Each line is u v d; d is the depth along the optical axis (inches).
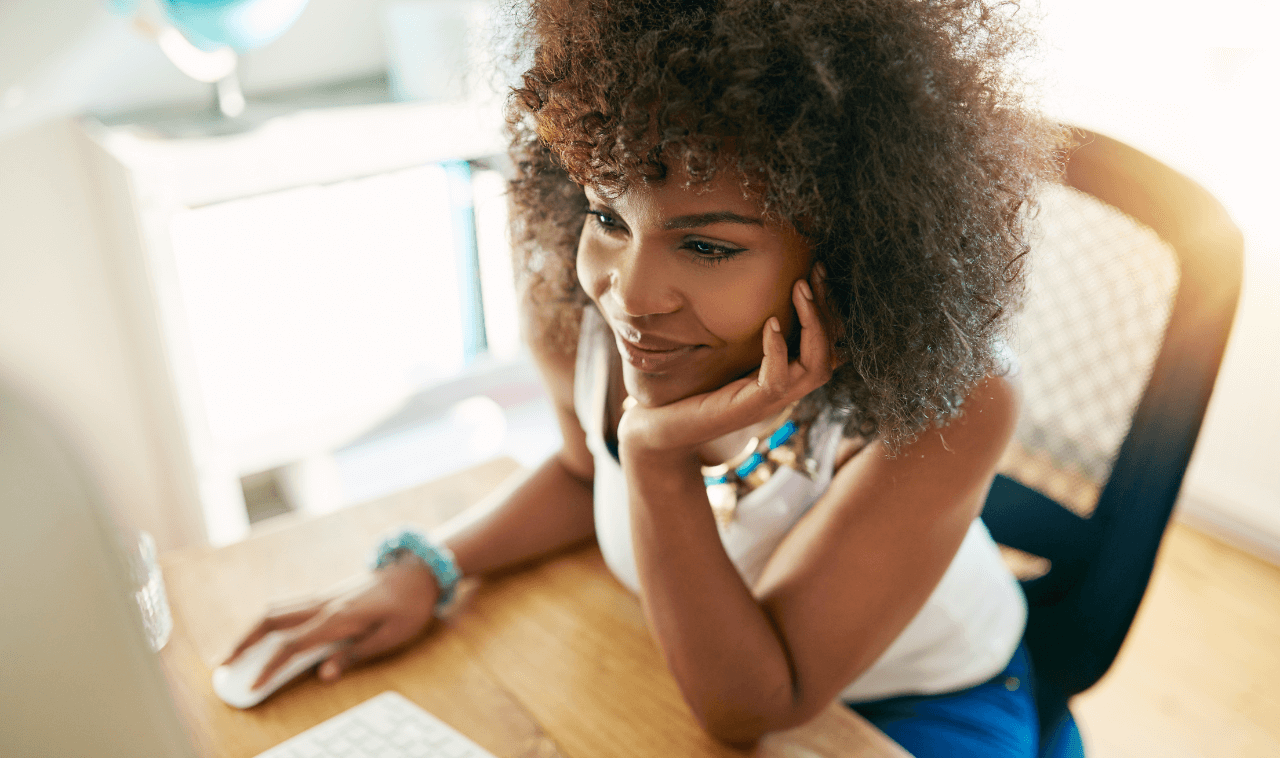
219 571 32.7
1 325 67.7
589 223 21.5
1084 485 33.1
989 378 24.3
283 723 25.9
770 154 17.2
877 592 24.8
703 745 24.9
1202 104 63.4
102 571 8.7
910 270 19.1
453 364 76.0
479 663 28.0
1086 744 56.7
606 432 29.7
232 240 62.2
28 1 49.5
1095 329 32.3
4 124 60.5
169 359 62.9
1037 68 21.3
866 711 30.3
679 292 19.7
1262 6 59.1
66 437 9.1
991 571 31.8
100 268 69.5
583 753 24.6
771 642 24.7
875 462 24.5
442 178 68.7
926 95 17.8
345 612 28.3
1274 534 69.8
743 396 21.6
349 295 68.7
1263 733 57.3
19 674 8.2
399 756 24.0
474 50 28.6
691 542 24.5
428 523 35.6
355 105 70.2
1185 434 29.4
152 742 8.6
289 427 69.6
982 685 30.9
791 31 16.7
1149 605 68.0
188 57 60.1
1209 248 28.9
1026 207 22.0
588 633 29.3
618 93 17.8
